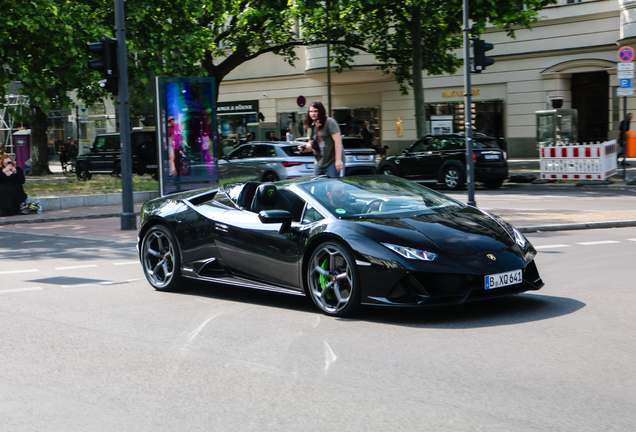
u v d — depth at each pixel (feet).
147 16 74.54
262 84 128.47
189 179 53.67
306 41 99.40
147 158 85.56
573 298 21.75
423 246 19.04
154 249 25.70
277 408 13.01
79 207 57.26
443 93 108.88
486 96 104.63
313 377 14.83
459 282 18.78
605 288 23.07
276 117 127.75
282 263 21.52
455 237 19.66
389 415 12.50
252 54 98.37
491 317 19.60
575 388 13.67
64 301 23.56
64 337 18.75
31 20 62.95
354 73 110.52
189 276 24.43
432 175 68.85
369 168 71.56
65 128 165.07
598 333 17.66
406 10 84.74
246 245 22.45
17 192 51.90
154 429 12.17
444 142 68.33
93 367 15.96
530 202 52.06
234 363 16.02
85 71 67.36
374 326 18.99
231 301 23.07
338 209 21.13
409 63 95.20
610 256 29.09
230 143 131.85
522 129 100.99
